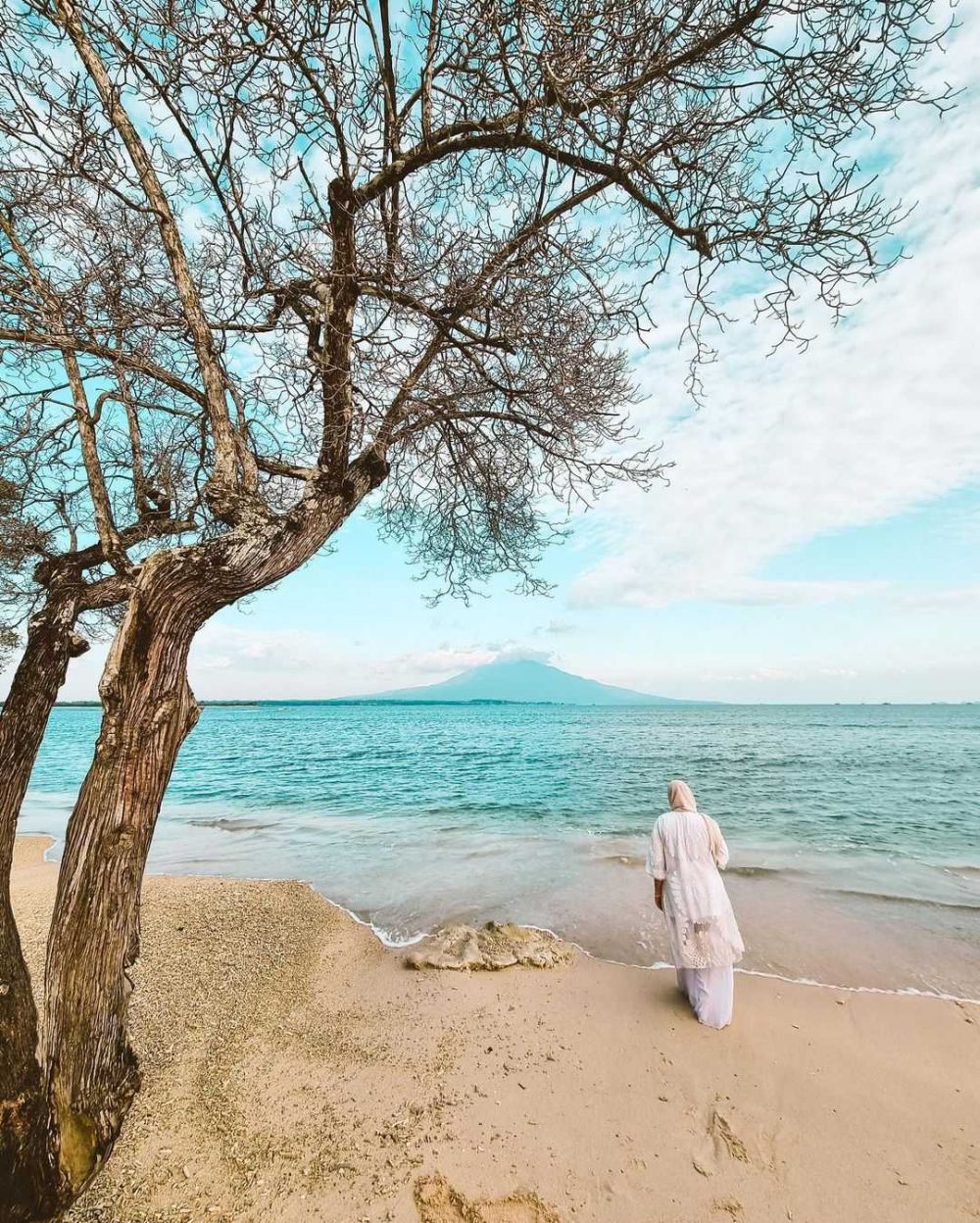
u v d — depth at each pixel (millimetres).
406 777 21734
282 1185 2834
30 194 2887
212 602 2545
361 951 5875
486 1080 3719
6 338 2684
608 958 5672
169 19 2570
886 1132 3289
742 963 5555
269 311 3848
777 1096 3596
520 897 7598
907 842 11008
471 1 2598
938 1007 4680
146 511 3383
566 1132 3258
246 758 30219
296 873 8984
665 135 2830
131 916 2439
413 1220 2674
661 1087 3672
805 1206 2793
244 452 2998
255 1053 3957
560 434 4383
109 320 3461
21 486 3809
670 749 33312
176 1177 2834
